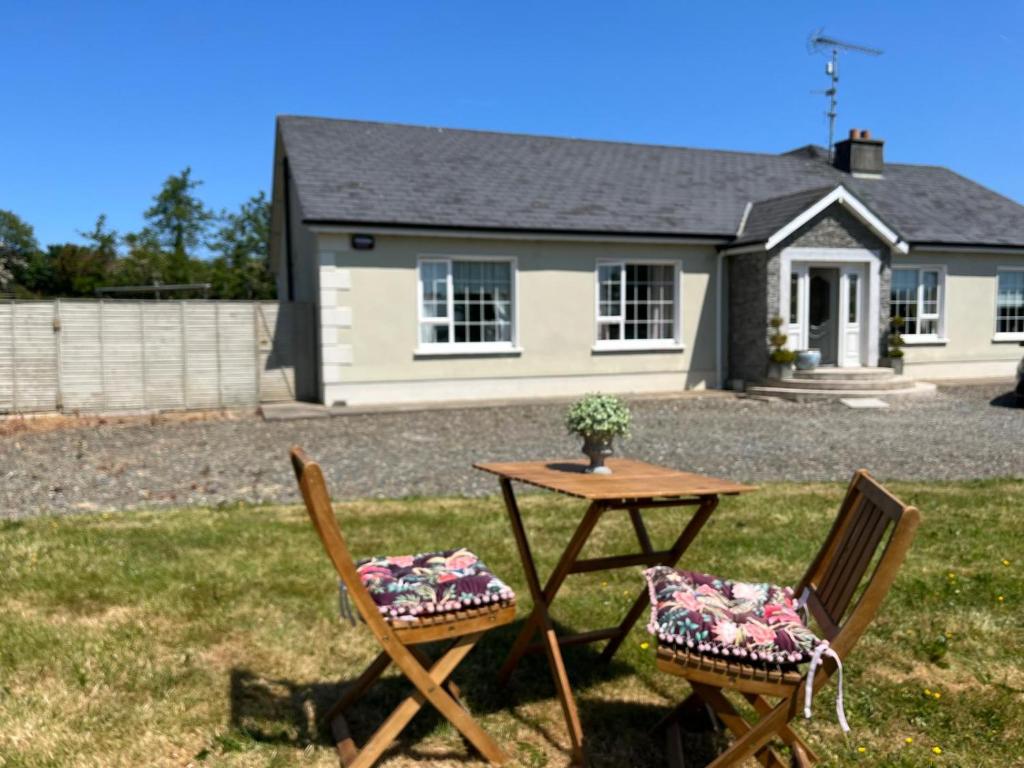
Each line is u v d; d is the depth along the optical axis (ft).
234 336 47.44
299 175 47.78
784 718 8.50
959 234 59.93
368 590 10.04
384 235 46.01
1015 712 11.33
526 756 10.32
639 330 53.47
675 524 20.79
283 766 9.98
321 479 8.88
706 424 39.78
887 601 15.47
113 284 119.85
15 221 148.66
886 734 10.80
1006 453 31.22
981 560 17.93
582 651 13.44
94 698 11.54
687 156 65.41
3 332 43.19
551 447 33.86
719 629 8.81
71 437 37.40
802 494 24.21
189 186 159.63
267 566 17.38
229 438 36.81
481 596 9.77
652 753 10.46
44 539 19.26
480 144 59.06
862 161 68.08
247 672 12.55
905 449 32.32
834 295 53.98
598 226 49.96
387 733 9.73
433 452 32.76
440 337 48.65
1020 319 63.62
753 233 51.90
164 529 20.35
